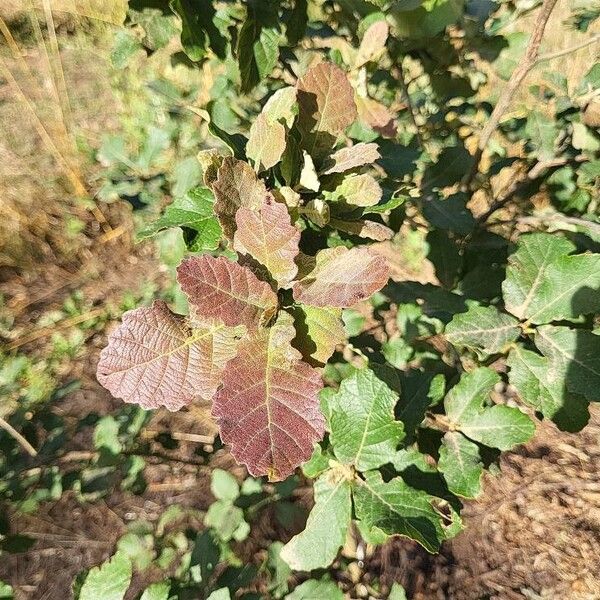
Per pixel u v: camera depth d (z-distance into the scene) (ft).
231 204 0.83
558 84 1.80
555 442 3.28
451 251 1.54
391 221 1.32
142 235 0.86
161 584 1.14
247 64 1.18
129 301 3.92
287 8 1.39
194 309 0.80
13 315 3.93
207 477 2.97
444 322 1.44
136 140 3.40
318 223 0.90
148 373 0.79
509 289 1.16
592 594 2.72
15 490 1.87
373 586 2.63
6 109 4.67
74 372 3.63
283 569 1.63
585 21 1.90
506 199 1.74
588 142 1.76
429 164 1.59
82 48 4.71
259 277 0.80
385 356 1.67
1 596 2.48
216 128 0.95
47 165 4.30
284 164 0.92
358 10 1.29
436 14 1.24
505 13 1.62
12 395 3.44
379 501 0.98
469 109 2.01
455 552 2.88
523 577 2.79
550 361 1.10
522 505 3.03
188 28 1.14
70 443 3.17
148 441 2.24
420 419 1.15
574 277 1.11
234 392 0.74
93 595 0.99
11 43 4.12
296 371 0.76
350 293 0.76
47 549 2.86
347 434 1.00
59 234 4.23
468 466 1.13
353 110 0.95
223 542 1.85
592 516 2.96
